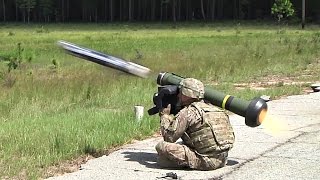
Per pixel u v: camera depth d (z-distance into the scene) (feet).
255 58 70.03
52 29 210.59
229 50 87.20
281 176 20.59
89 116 32.09
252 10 284.61
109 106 38.04
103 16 311.68
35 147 24.31
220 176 20.58
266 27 205.26
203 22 262.06
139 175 20.81
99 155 24.21
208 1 292.61
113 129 28.14
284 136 27.71
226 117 21.67
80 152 24.20
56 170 21.74
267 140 26.78
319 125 30.78
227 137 21.36
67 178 20.58
